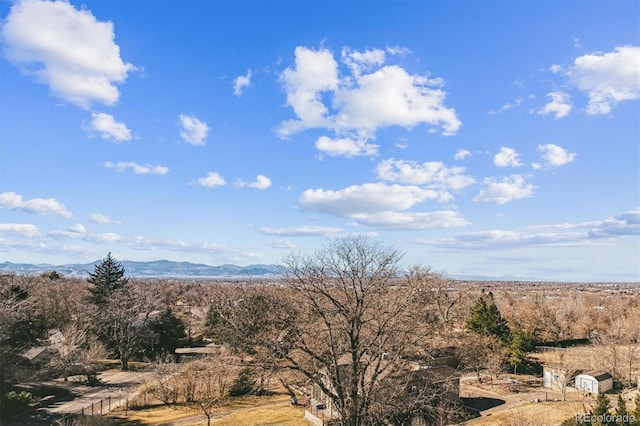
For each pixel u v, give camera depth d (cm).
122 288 8181
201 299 12762
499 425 3903
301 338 2847
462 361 5462
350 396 2817
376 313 2895
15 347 5125
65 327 7231
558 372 5678
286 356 2792
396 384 3034
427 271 4603
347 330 2839
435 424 3459
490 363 5984
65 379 5962
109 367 6988
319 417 3728
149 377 6016
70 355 6050
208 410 4228
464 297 8662
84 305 8156
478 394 5297
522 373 6412
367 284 2875
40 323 6391
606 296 16138
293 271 2986
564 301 11106
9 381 4841
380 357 2922
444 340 5391
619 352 6938
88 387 5716
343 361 3562
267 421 4072
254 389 5222
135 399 5066
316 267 2962
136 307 7638
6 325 4819
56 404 4844
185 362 6128
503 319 7162
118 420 4309
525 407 4591
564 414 4262
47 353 6231
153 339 7419
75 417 4134
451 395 4031
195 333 9262
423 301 3200
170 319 7938
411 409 3083
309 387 4291
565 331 9125
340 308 2822
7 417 4216
